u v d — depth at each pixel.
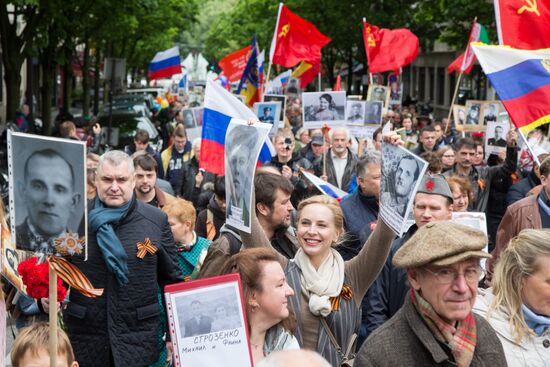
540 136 13.94
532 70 8.54
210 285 4.57
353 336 5.23
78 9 26.81
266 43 53.06
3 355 4.02
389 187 5.12
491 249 10.24
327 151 11.82
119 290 6.10
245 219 5.69
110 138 21.89
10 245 5.00
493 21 25.73
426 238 3.85
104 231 6.04
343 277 5.21
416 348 3.90
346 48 44.09
